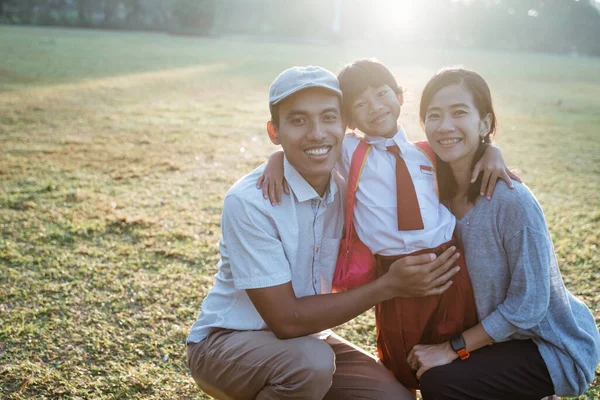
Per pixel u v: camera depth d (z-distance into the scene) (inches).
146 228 214.5
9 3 2164.1
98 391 119.6
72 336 140.7
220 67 939.3
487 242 93.7
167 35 1948.8
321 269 104.0
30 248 193.2
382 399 99.1
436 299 96.7
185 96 605.0
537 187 288.0
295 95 92.6
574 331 95.7
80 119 440.1
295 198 97.6
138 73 796.6
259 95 641.0
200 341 103.3
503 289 95.3
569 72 1231.5
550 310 95.6
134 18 2343.8
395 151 101.9
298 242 97.9
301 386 91.0
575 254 195.2
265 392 94.7
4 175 277.0
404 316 98.8
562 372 94.3
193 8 2054.6
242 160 330.3
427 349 97.0
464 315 97.7
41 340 138.6
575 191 281.4
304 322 93.4
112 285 167.9
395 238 97.5
